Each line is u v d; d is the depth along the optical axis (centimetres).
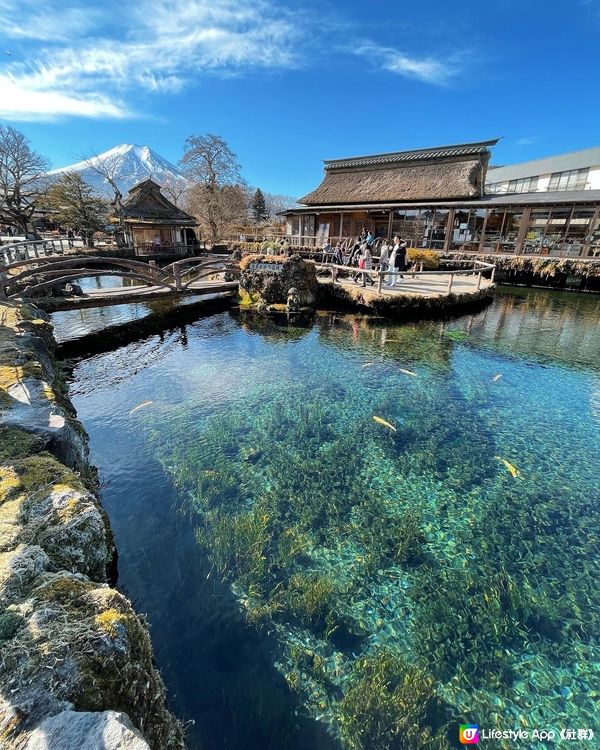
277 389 754
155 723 192
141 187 2886
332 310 1388
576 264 1742
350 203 2700
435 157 2514
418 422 634
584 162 4047
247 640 295
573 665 289
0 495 274
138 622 206
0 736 135
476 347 1018
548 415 667
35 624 176
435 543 398
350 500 454
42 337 752
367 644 297
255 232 3909
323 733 241
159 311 1377
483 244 2142
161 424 620
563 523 429
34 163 2720
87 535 261
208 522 414
